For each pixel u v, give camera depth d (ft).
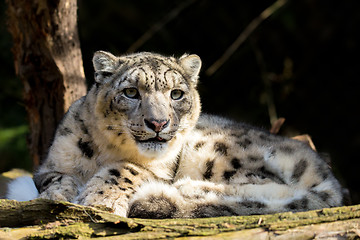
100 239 18.97
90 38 56.85
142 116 25.14
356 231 19.57
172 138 26.48
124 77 25.99
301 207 24.43
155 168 27.45
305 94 61.05
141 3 57.67
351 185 59.16
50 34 34.06
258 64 59.06
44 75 34.91
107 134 26.43
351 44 60.03
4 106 54.39
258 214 23.39
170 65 27.43
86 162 26.86
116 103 25.90
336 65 61.11
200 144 28.55
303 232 19.49
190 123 27.89
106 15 56.85
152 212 22.26
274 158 28.22
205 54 59.82
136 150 26.53
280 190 24.99
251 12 58.95
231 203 23.34
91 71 50.49
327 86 61.16
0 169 50.80
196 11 58.39
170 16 52.70
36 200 20.34
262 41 60.70
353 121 60.13
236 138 29.07
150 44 57.82
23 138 50.72
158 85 25.81
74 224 19.88
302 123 60.80
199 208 22.76
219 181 27.84
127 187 24.61
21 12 33.63
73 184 25.54
